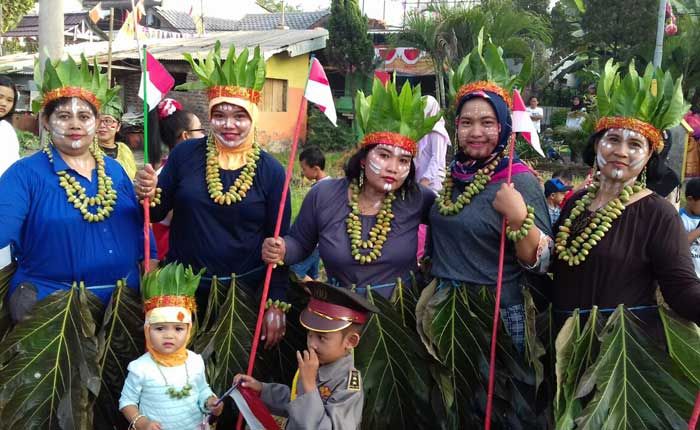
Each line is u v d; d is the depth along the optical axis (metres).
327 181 3.43
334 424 2.64
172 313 2.91
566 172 7.69
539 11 20.44
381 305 3.20
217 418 3.30
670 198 5.43
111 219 3.20
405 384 3.20
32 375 2.96
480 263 3.18
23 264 3.14
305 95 3.34
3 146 4.00
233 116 3.28
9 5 18.61
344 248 3.25
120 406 2.95
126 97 14.80
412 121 3.19
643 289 2.92
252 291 3.41
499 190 2.99
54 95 3.05
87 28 20.25
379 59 19.73
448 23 15.99
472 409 3.21
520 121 3.05
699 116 12.19
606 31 17.89
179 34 21.81
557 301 3.09
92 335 3.02
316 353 2.80
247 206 3.31
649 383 2.81
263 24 27.19
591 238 2.92
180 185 3.36
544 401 3.20
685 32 16.59
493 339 3.02
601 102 3.01
